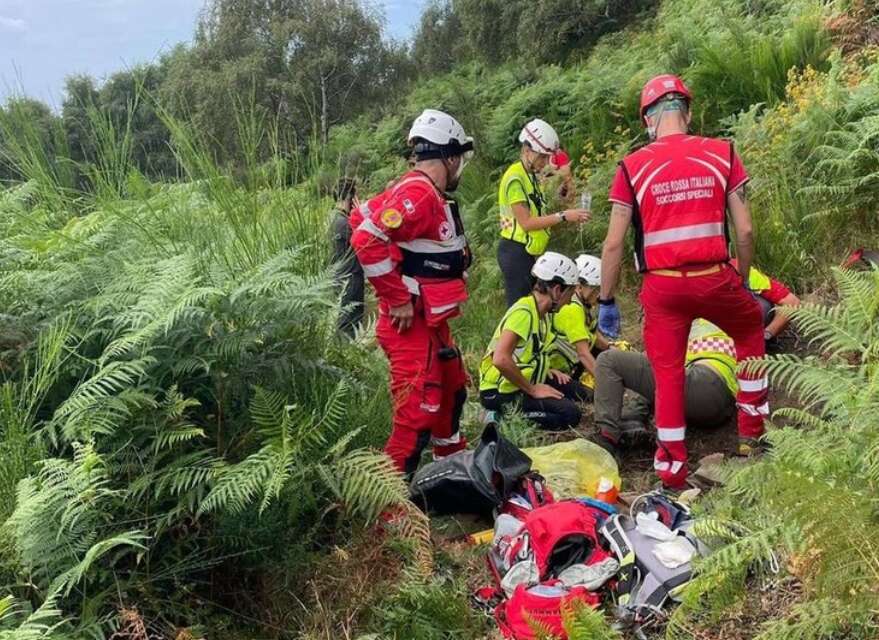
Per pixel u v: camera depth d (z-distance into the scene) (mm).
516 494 3814
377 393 4078
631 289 6785
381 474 3191
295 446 3084
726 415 4574
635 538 3260
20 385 3473
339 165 4770
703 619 2934
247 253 3973
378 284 3697
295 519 3316
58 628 2754
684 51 9656
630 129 9352
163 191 4258
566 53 25188
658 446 3996
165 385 3385
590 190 7727
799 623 2490
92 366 3484
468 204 9531
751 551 2670
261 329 3436
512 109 10961
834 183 5875
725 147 3711
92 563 2850
